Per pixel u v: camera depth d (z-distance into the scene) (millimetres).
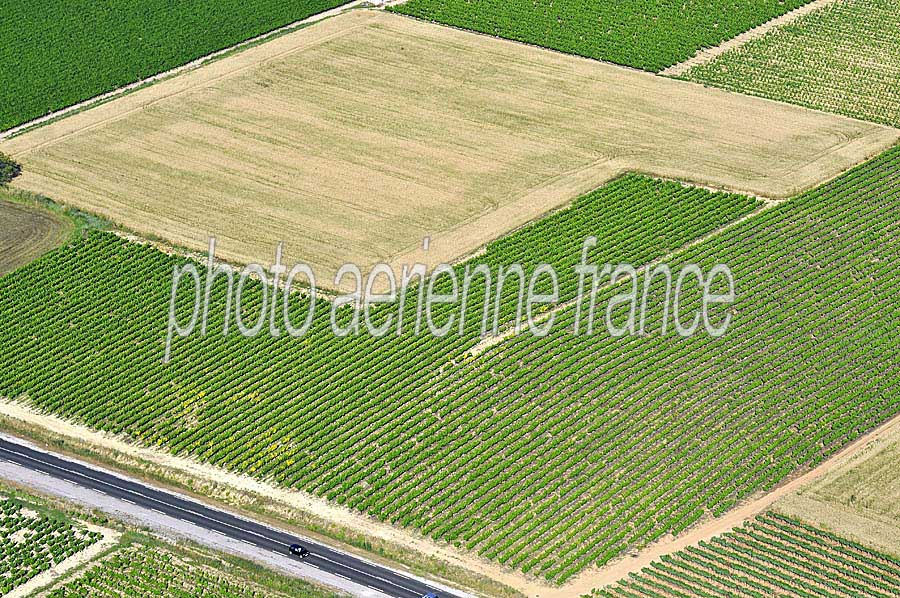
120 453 124312
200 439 125562
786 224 154000
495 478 118938
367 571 109000
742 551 109312
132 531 114562
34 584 108562
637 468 119875
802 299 142000
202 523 115312
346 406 128625
